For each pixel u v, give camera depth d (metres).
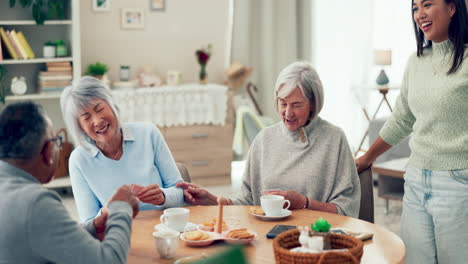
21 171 1.44
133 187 2.19
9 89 5.23
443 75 2.14
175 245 1.68
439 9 2.10
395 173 4.36
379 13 6.98
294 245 1.60
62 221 1.40
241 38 6.34
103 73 5.45
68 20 5.12
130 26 5.85
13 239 1.36
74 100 2.20
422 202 2.22
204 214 2.13
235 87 6.24
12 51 4.96
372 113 7.11
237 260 0.92
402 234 2.34
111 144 2.32
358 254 1.46
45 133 1.46
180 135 5.50
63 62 5.12
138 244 1.81
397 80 7.08
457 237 2.12
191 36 6.14
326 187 2.33
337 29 6.81
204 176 5.64
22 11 5.20
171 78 5.84
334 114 6.92
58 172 5.18
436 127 2.16
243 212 2.15
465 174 2.10
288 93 2.26
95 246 1.44
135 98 5.32
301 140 2.37
